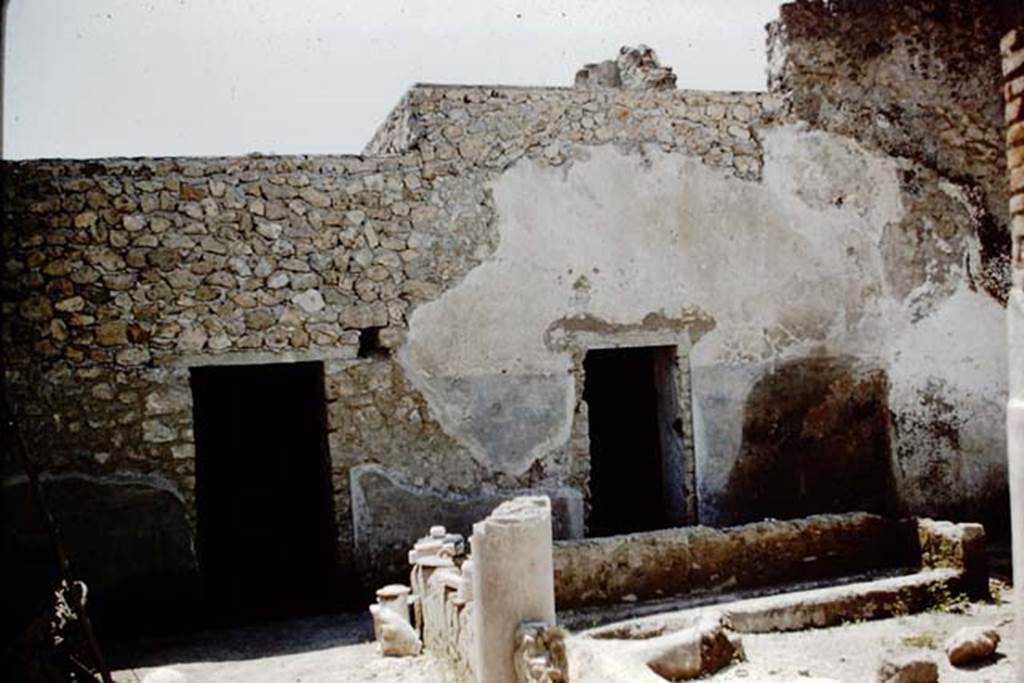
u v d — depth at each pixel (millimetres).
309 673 5773
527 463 8438
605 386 11281
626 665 3652
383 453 8055
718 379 9062
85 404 7367
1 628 4691
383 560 7996
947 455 9758
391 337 8141
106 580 7312
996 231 10070
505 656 4270
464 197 8391
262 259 7871
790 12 9492
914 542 7301
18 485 7109
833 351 9445
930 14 9930
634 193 8891
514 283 8492
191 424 7648
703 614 5930
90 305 7430
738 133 9258
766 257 9281
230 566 10406
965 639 5398
